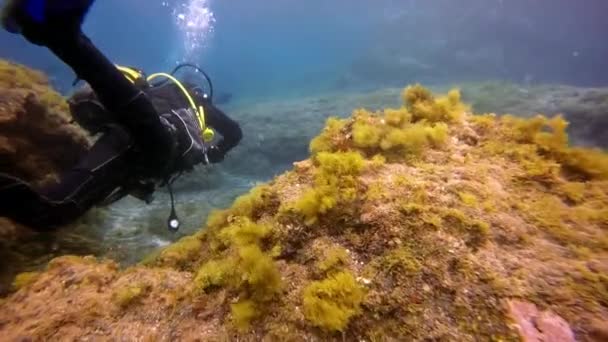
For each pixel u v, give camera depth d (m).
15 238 2.71
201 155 2.46
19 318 1.48
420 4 27.81
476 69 22.62
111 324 1.39
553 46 26.12
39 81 3.93
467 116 2.11
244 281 1.37
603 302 1.03
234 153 9.04
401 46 25.11
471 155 1.78
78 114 2.14
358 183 1.57
